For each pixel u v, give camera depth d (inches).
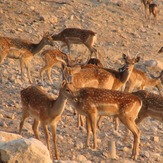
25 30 1438.2
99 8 1724.9
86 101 804.0
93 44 1343.5
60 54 1126.4
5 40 1121.4
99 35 1514.5
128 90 1111.6
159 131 951.6
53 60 1122.7
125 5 1825.8
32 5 1621.6
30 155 652.1
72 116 940.0
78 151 802.8
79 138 855.7
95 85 924.0
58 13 1612.9
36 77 1142.3
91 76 919.7
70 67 908.0
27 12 1565.0
